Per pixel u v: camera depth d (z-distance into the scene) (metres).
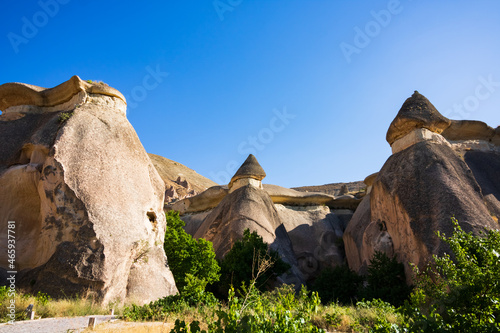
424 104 29.23
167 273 20.08
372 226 27.80
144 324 10.23
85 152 19.77
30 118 22.86
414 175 25.62
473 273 8.23
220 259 27.94
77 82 22.27
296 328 6.19
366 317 12.37
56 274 16.42
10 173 19.97
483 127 33.88
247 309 8.27
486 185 29.09
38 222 19.34
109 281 16.50
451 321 7.44
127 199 19.75
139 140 23.47
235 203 32.03
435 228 22.05
